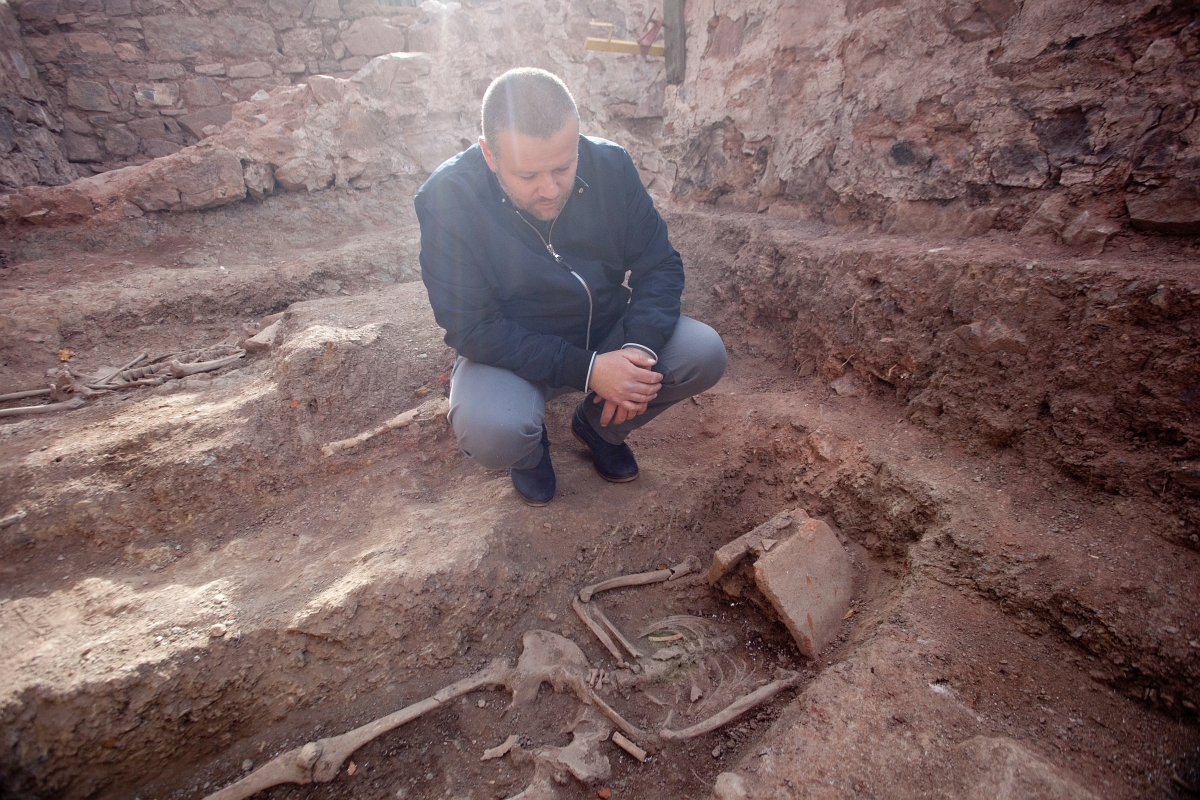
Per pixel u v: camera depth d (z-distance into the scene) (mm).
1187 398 1689
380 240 4738
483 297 1867
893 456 2180
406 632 1887
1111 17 2104
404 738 1756
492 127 1613
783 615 1853
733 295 3320
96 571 2057
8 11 5492
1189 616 1498
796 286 2912
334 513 2338
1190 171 1896
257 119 5156
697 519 2355
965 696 1547
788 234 3107
